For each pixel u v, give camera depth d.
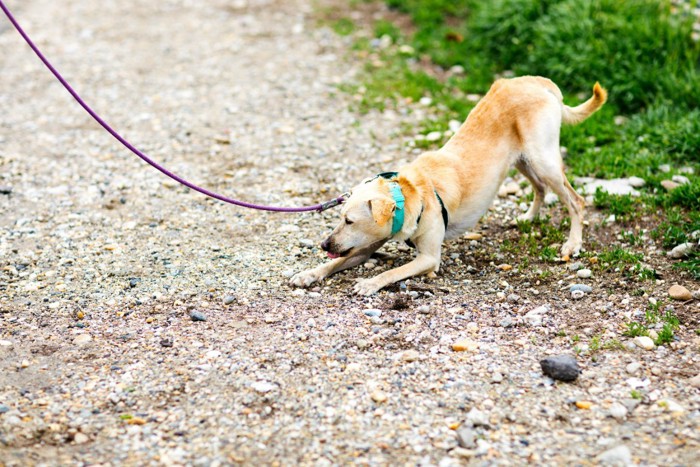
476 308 5.27
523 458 3.83
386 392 4.36
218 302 5.39
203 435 4.03
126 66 10.53
